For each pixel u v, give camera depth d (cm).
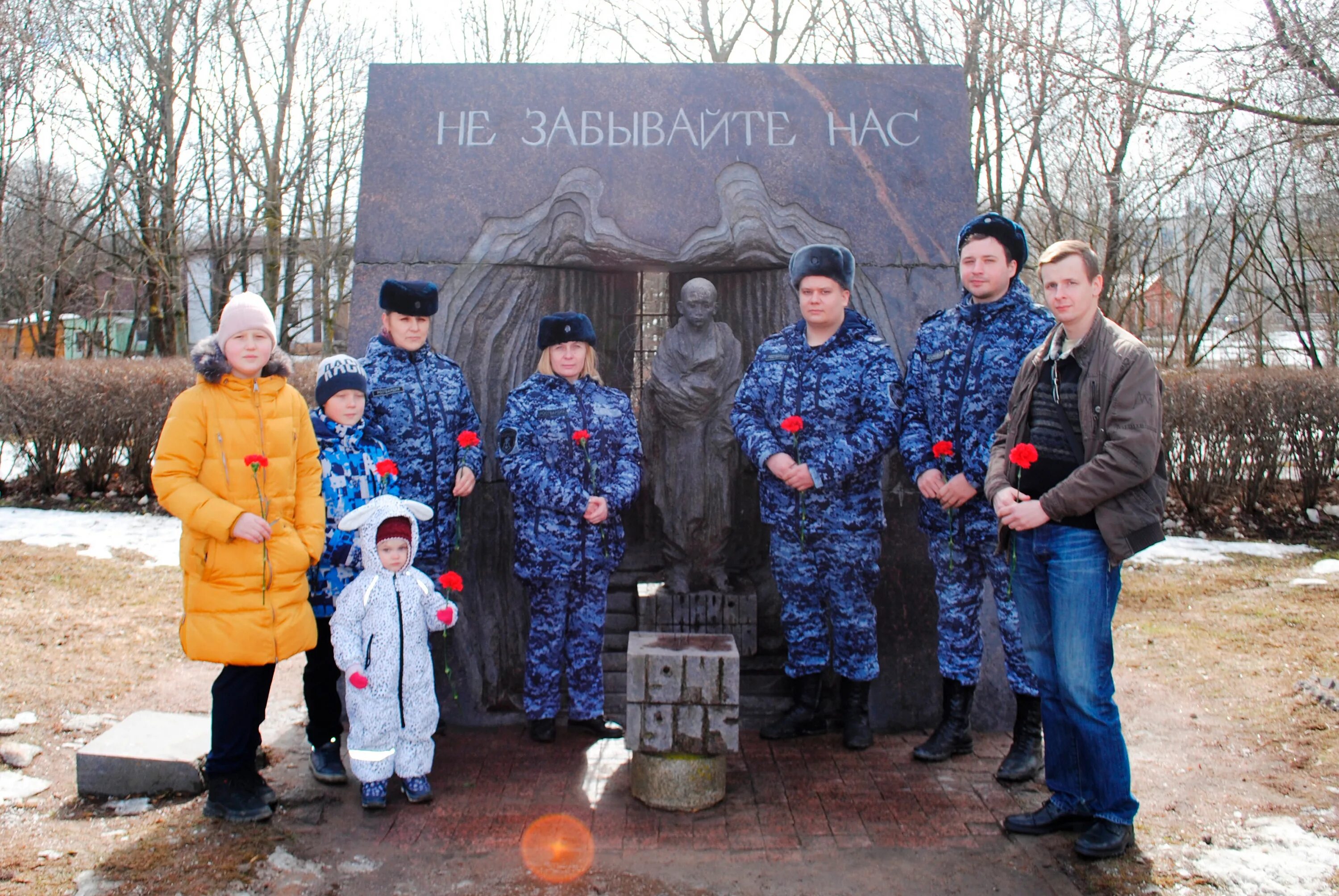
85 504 960
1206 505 926
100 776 334
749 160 432
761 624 452
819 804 337
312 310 2572
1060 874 286
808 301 381
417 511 331
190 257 2052
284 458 319
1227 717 414
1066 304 286
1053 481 296
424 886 278
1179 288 1944
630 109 434
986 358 355
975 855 298
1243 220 1802
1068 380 296
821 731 407
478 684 425
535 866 291
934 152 437
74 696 429
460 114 433
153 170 1797
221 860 288
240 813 315
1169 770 363
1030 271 1548
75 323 2489
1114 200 1178
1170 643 528
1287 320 1986
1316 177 1193
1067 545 289
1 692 423
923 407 376
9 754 361
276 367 321
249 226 1947
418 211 429
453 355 428
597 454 387
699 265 438
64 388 969
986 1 1227
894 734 414
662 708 328
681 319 429
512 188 430
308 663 354
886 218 433
